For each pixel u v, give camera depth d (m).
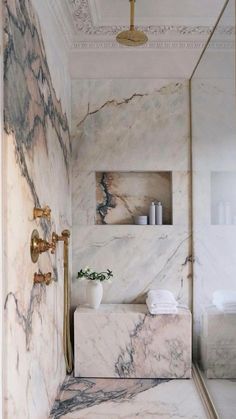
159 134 2.78
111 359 2.44
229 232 1.64
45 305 1.91
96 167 2.79
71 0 2.24
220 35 1.79
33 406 1.66
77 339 2.45
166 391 2.24
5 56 1.34
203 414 1.97
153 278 2.77
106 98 2.78
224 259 1.75
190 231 2.77
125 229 2.78
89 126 2.79
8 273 1.34
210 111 2.08
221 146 1.79
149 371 2.42
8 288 1.34
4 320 1.32
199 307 2.53
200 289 2.48
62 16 2.30
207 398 2.11
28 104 1.62
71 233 2.78
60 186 2.36
